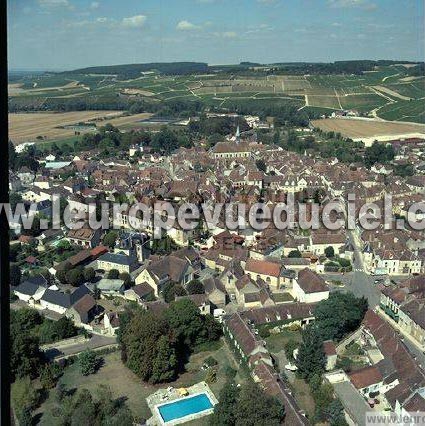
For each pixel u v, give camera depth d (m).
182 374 155.38
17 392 141.88
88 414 126.75
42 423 132.25
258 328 174.38
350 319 167.62
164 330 155.62
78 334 177.25
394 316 180.62
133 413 135.75
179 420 132.50
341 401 131.88
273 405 123.12
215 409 128.12
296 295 198.12
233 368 156.38
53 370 152.38
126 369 157.50
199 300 184.75
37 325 184.25
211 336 171.12
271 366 147.50
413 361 139.75
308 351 146.50
